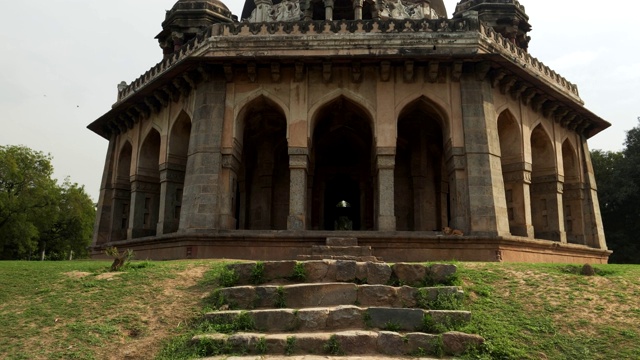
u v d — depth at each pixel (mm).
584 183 20141
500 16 20891
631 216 30078
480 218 14609
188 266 10016
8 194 36438
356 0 18578
